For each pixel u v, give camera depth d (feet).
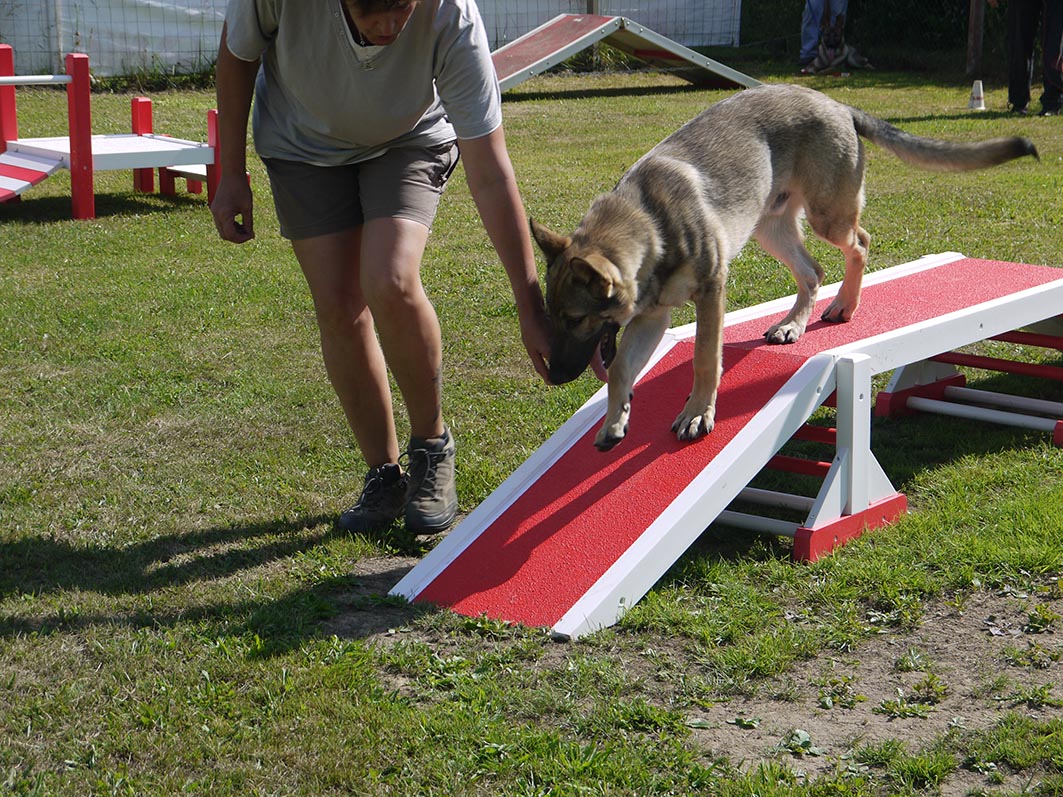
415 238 12.42
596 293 12.14
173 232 31.01
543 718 9.96
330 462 16.07
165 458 16.22
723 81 62.34
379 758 9.25
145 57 60.18
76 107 31.78
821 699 10.18
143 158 33.58
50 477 15.49
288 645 11.07
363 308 13.25
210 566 13.02
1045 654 10.78
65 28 58.39
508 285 25.23
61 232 30.81
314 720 9.78
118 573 12.80
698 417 13.44
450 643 11.32
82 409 18.03
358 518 13.87
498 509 13.17
